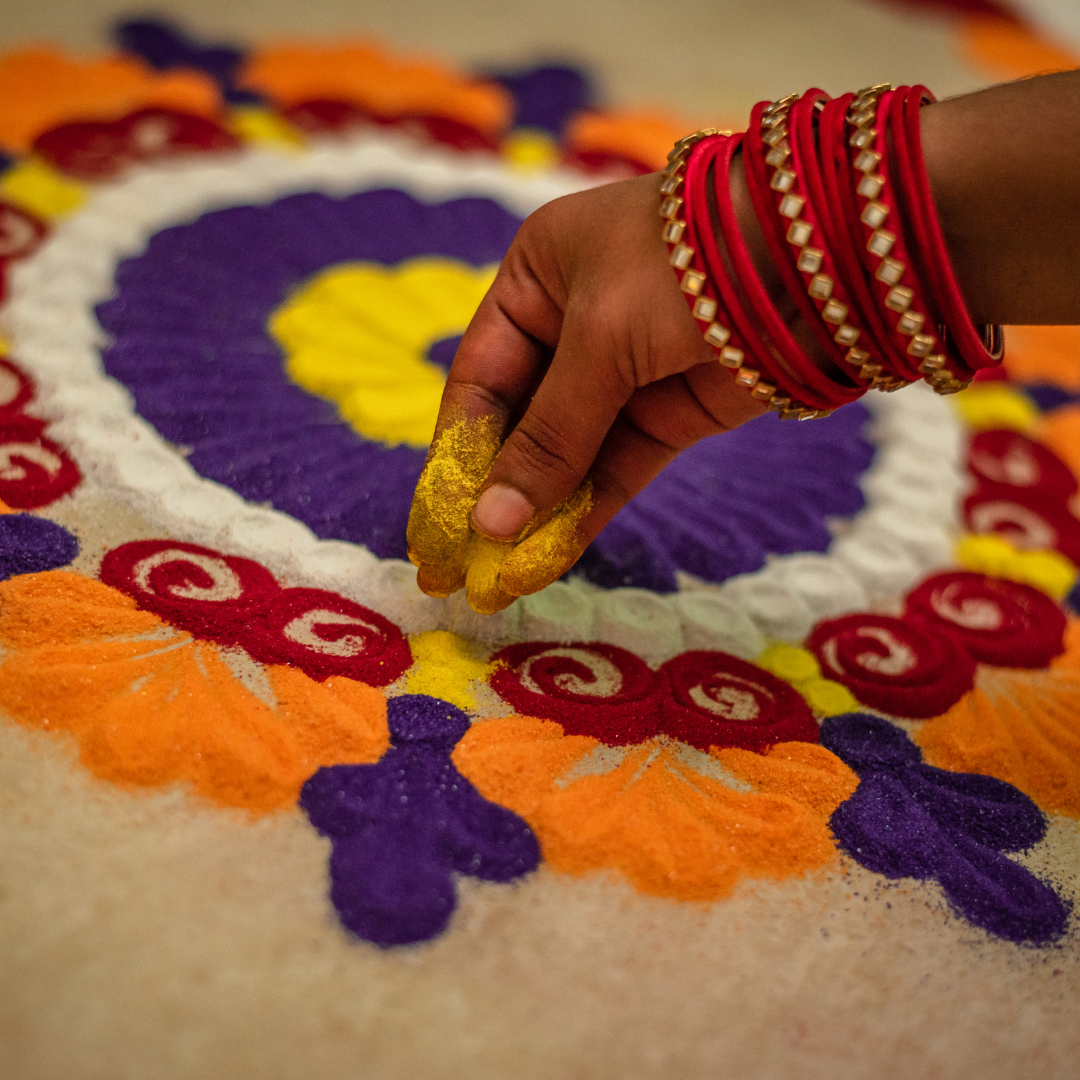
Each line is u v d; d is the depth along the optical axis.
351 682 0.55
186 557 0.61
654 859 0.50
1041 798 0.58
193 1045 0.39
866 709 0.62
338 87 1.20
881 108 0.45
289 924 0.43
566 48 1.41
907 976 0.47
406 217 1.00
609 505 0.57
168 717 0.51
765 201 0.46
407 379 0.80
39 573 0.57
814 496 0.80
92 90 1.08
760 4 1.61
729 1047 0.43
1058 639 0.70
